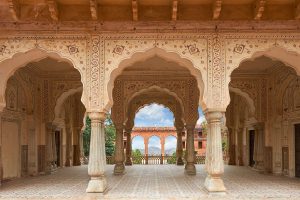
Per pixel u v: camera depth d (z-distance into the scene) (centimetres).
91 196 636
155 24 668
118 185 778
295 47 663
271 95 1079
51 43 669
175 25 668
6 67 714
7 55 664
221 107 658
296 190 703
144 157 1708
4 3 657
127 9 679
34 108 1064
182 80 1056
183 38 668
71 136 1448
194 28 666
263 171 1077
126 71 1041
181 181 854
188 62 714
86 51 668
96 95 663
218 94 660
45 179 930
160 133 2695
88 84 664
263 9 632
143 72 1046
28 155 1048
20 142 975
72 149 1465
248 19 668
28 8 671
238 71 1073
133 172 1099
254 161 1262
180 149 1435
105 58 667
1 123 858
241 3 672
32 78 1055
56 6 650
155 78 1062
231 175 1010
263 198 626
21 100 987
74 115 1482
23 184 820
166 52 680
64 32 669
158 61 937
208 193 648
